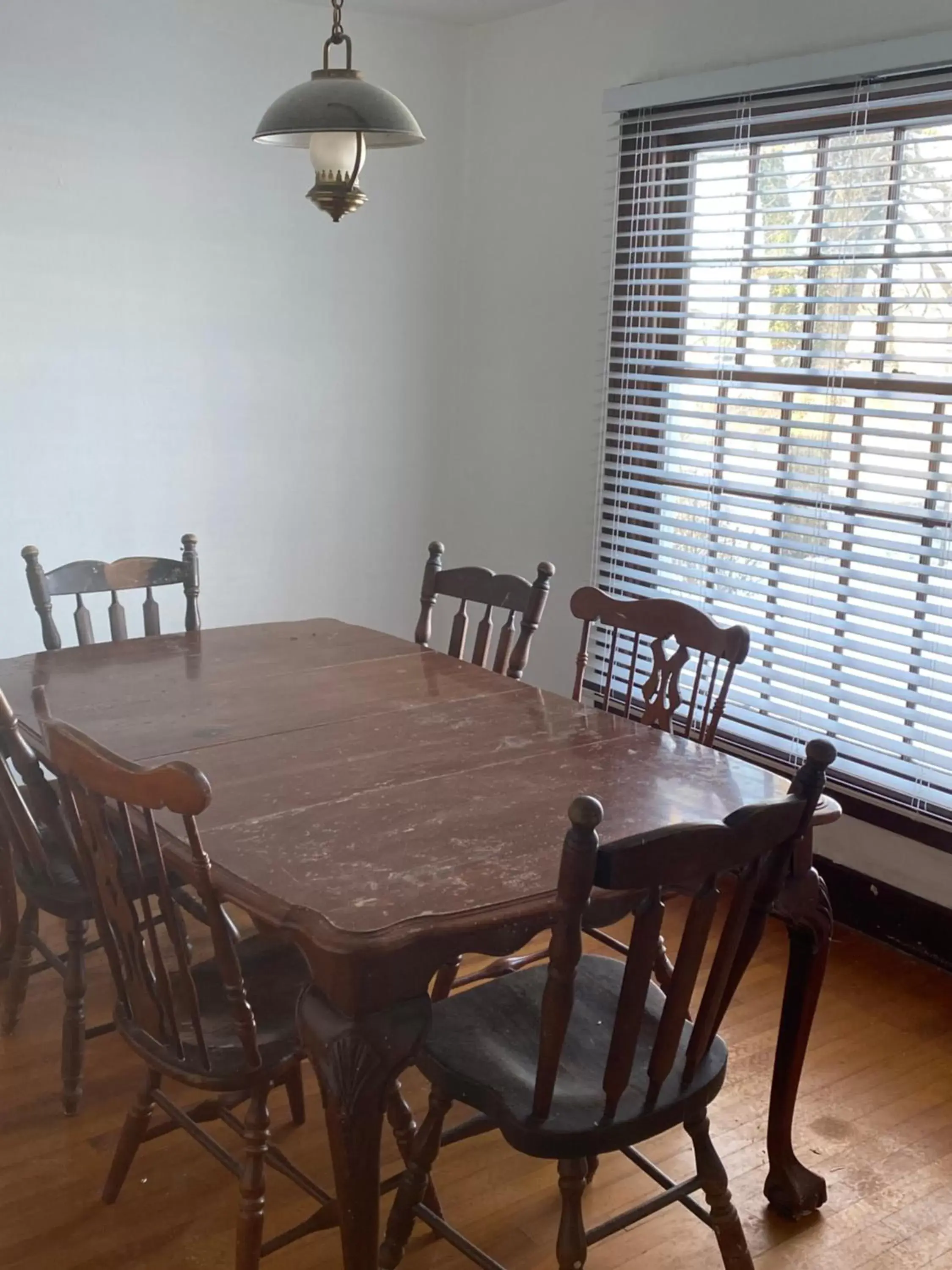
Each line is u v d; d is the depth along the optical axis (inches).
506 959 92.2
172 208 134.2
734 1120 87.7
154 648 106.1
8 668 98.4
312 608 155.9
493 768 76.9
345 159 78.0
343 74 76.4
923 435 107.0
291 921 56.4
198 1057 63.6
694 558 131.9
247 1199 64.6
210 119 134.9
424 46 149.7
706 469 131.3
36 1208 77.2
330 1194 78.4
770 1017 101.7
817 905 72.8
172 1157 82.7
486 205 154.7
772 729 124.2
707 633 91.0
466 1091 62.7
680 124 128.3
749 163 122.6
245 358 143.1
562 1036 56.4
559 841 65.5
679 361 134.3
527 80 145.6
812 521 120.6
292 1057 64.8
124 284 132.6
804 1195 77.1
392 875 60.8
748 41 119.0
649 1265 73.4
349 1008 55.1
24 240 125.3
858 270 113.6
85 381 132.0
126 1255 73.4
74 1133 84.7
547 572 103.8
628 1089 62.3
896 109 108.7
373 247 150.9
